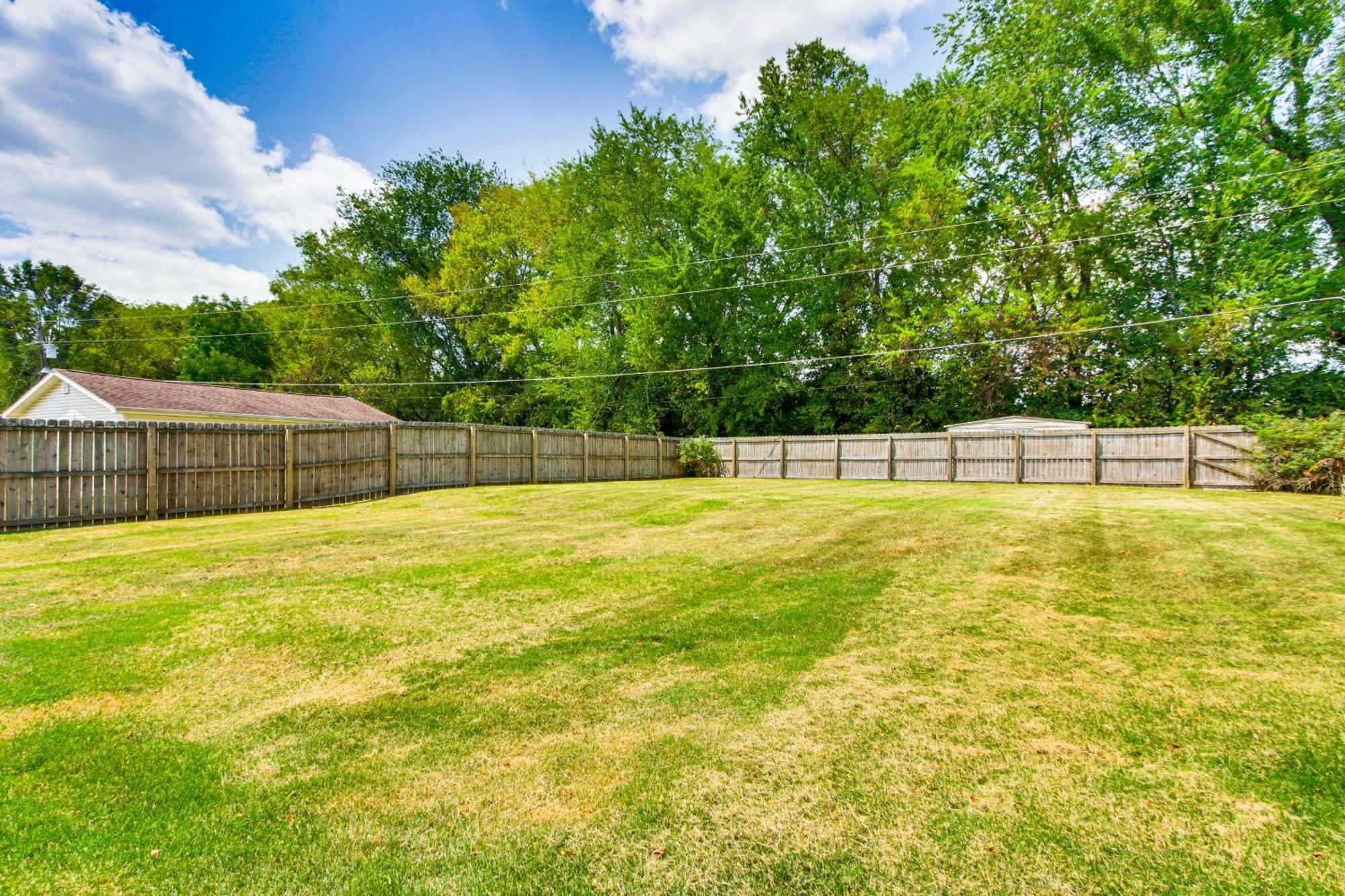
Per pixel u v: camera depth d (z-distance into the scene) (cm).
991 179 2064
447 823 160
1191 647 287
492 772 184
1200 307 1608
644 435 1997
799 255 2244
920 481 1606
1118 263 1808
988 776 179
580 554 516
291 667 269
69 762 188
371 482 1062
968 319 1888
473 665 271
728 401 2256
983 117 1984
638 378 2277
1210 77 1706
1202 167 1700
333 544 561
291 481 918
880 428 2117
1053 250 1811
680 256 2172
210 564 473
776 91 2439
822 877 138
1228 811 162
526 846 150
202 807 166
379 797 171
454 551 528
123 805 167
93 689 244
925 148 2167
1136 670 260
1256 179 1545
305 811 165
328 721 218
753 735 205
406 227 3069
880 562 480
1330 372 1611
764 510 801
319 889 136
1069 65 1873
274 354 3478
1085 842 150
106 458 727
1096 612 346
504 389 2848
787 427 2291
